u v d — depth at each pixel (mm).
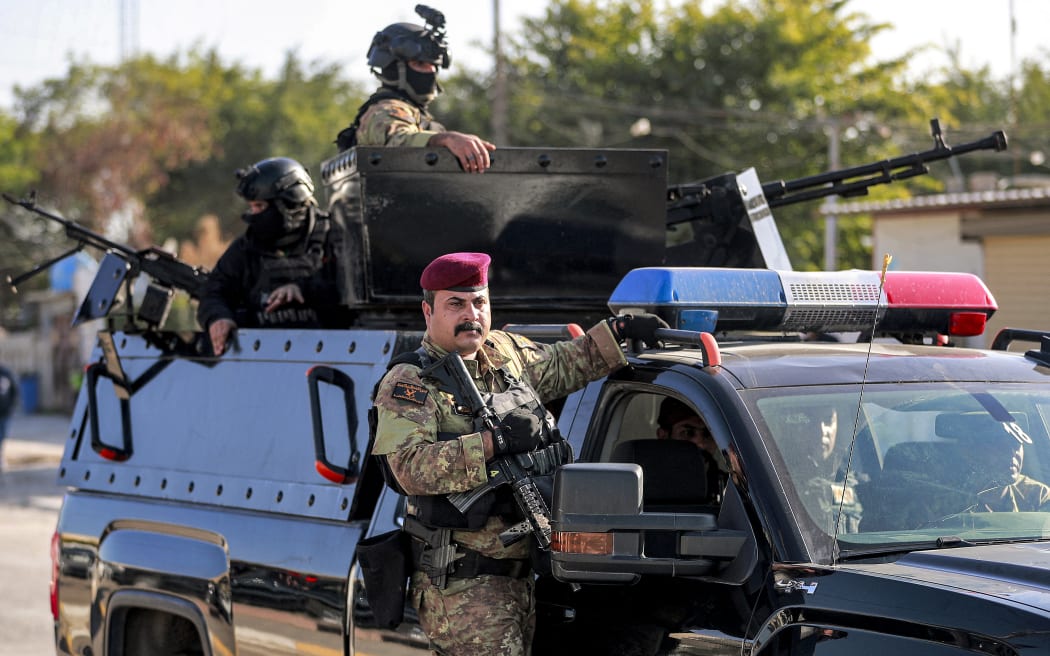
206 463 9562
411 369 6926
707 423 6484
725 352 7043
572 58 61781
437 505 6770
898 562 5848
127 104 83625
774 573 5867
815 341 8836
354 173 9523
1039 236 37156
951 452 6617
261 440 9141
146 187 83125
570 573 6004
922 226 39938
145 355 10414
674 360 6965
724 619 5996
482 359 7047
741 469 6191
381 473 7922
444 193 9531
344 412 8453
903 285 7945
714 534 5961
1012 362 7398
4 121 92250
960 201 37531
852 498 6242
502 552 6816
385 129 10016
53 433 57531
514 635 6797
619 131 57844
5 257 86438
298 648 8297
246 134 87438
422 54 10297
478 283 6949
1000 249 38125
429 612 6945
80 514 10398
